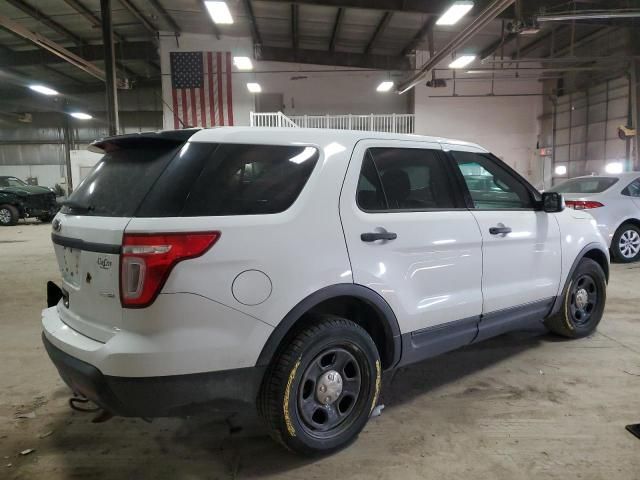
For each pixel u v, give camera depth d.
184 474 2.36
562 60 14.41
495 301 3.25
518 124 19.34
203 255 2.05
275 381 2.29
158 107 24.75
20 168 26.44
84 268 2.23
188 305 2.03
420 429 2.75
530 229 3.52
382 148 2.82
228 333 2.12
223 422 2.88
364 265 2.53
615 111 15.51
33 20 14.77
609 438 2.64
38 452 2.55
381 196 2.73
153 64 20.61
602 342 4.15
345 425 2.57
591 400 3.08
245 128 2.40
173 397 2.05
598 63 16.25
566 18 10.63
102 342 2.12
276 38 17.42
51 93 17.69
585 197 7.64
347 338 2.50
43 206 16.67
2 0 13.26
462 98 19.06
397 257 2.68
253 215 2.23
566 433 2.69
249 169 2.31
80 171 18.91
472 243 3.08
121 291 2.01
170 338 2.02
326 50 18.44
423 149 3.04
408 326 2.75
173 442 2.65
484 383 3.36
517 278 3.45
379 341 2.79
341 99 19.52
